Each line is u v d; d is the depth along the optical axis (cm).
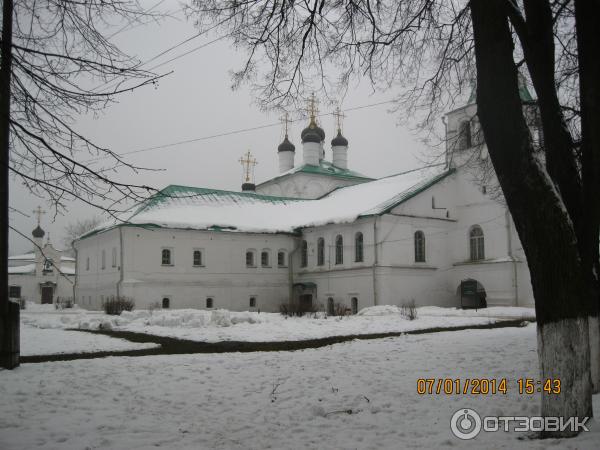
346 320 2484
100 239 4375
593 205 718
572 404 605
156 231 4009
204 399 838
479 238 4022
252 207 4709
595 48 711
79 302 4784
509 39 640
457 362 1158
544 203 616
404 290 3872
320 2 1073
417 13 1168
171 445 622
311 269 4441
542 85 786
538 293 630
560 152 772
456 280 4084
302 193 5441
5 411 763
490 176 1830
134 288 3872
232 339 1770
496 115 632
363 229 3956
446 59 1255
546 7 782
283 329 2062
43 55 768
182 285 4059
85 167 748
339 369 1081
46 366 1112
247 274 4334
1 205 1053
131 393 875
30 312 3712
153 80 791
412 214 3969
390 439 638
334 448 610
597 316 770
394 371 1053
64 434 662
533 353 1266
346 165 5984
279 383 948
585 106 725
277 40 1131
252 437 654
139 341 1706
